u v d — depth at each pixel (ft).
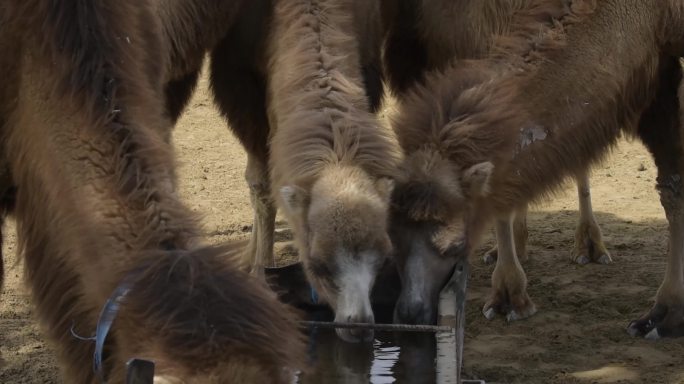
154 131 20.26
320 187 26.61
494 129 26.86
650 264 36.88
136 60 21.03
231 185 44.93
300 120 27.86
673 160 32.73
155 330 15.61
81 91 19.92
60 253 19.54
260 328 15.48
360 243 25.81
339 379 25.21
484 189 26.40
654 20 30.60
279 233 40.68
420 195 26.25
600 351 30.42
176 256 16.28
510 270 32.76
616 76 29.76
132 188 18.54
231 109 35.60
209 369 14.99
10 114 22.07
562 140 29.09
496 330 31.91
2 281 25.25
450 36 33.81
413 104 27.86
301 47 29.66
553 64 28.68
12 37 21.57
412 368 25.72
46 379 28.50
